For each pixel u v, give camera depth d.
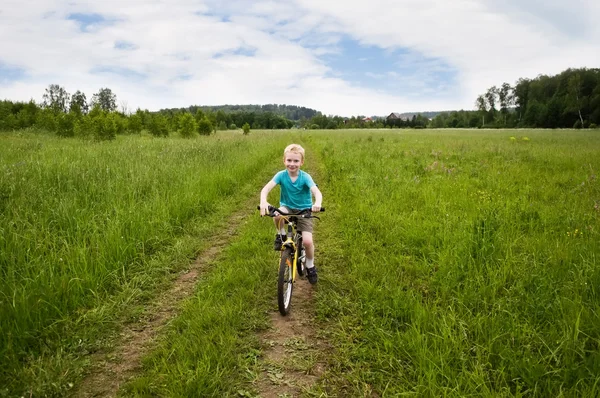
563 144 22.89
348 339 3.44
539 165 12.65
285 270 3.81
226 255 5.48
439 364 2.89
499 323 3.32
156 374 2.95
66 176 7.36
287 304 3.92
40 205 5.71
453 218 6.43
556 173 11.02
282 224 4.28
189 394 2.70
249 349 3.31
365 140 29.72
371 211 7.20
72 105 38.00
